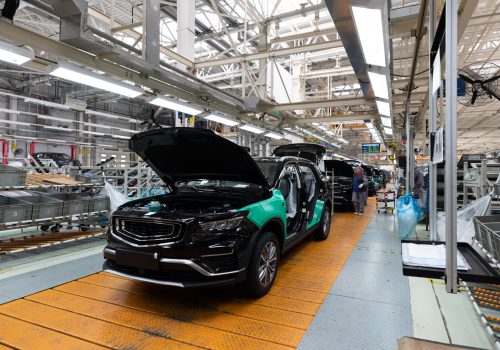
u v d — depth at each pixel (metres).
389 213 9.91
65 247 5.33
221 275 2.83
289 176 4.93
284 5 10.74
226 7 10.98
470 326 2.70
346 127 23.19
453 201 1.58
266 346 2.39
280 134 10.94
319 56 13.48
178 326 2.69
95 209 5.87
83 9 4.08
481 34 8.38
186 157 3.85
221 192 4.06
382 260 4.62
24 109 16.88
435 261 1.86
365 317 2.85
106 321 2.77
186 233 2.80
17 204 4.86
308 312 2.94
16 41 4.04
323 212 5.78
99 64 4.99
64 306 3.05
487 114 16.75
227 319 2.81
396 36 5.44
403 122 12.66
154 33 5.39
